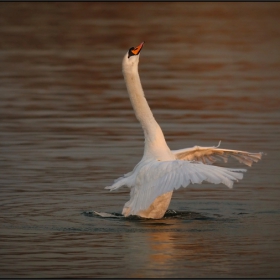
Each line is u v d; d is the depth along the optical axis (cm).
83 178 1469
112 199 1339
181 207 1294
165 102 2336
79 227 1152
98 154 1670
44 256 1012
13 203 1297
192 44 3606
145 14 4578
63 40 3716
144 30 3956
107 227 1152
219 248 1047
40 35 3844
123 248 1043
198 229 1145
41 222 1179
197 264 978
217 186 1442
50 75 2867
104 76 2847
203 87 2609
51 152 1692
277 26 4131
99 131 1925
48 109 2245
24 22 4234
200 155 1336
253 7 4856
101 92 2545
